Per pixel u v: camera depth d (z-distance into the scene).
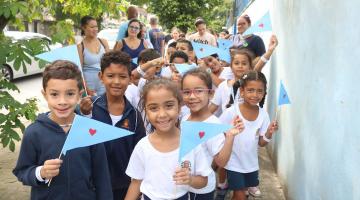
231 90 3.70
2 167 4.84
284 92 3.24
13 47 3.47
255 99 3.19
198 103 2.73
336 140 2.34
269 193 4.14
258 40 5.42
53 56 2.60
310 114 3.00
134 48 5.71
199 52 4.12
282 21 4.71
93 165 2.20
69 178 2.07
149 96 2.18
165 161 2.19
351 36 2.16
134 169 2.29
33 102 4.23
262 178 4.55
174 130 2.27
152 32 9.70
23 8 3.61
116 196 2.79
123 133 1.97
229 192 4.11
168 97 2.17
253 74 3.21
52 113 2.12
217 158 2.49
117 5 5.31
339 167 2.27
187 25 18.45
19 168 2.07
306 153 3.08
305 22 3.35
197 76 2.73
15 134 3.75
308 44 3.19
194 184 2.19
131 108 2.77
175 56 4.09
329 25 2.60
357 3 2.09
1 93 3.81
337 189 2.30
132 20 5.68
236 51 3.88
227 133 2.51
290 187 3.70
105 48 5.38
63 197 2.07
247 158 3.24
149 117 2.21
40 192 2.08
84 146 2.02
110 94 2.71
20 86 10.28
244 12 11.64
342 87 2.28
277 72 4.94
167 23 18.66
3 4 3.60
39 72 11.18
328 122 2.52
